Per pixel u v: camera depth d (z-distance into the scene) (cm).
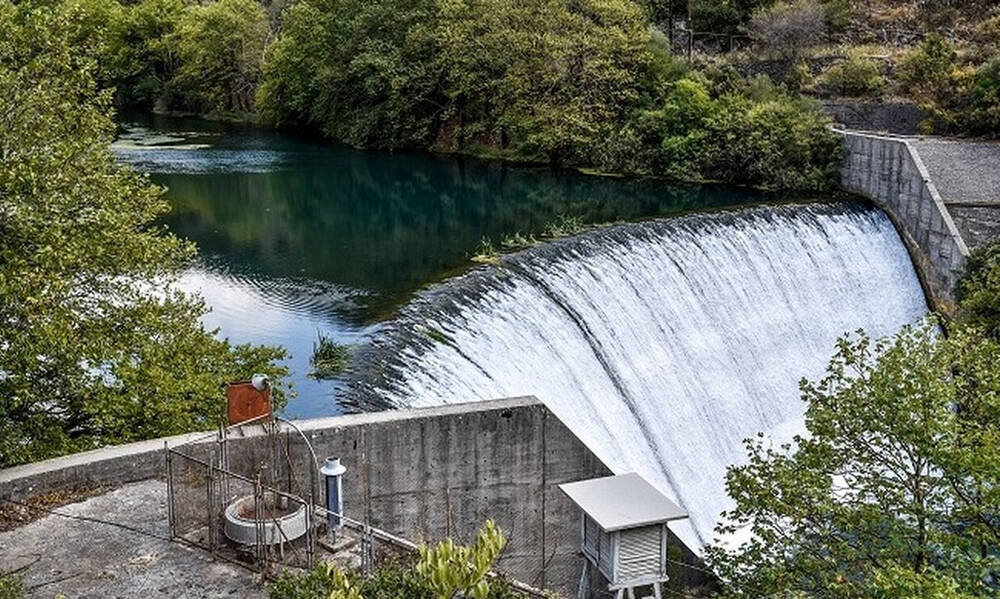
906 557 1689
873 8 6869
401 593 1105
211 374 2242
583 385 3006
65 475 1672
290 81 8000
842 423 1802
